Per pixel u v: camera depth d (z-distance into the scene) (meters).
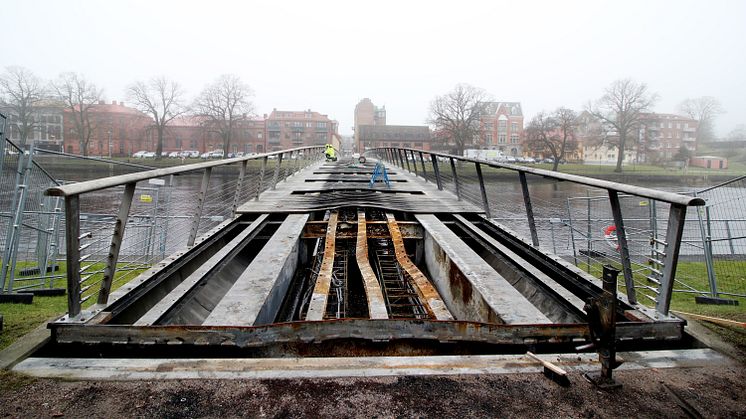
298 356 2.52
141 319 2.76
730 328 2.76
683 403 1.96
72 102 62.41
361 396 1.97
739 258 10.01
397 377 2.12
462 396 1.99
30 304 5.20
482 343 2.55
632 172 51.41
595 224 14.11
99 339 2.41
